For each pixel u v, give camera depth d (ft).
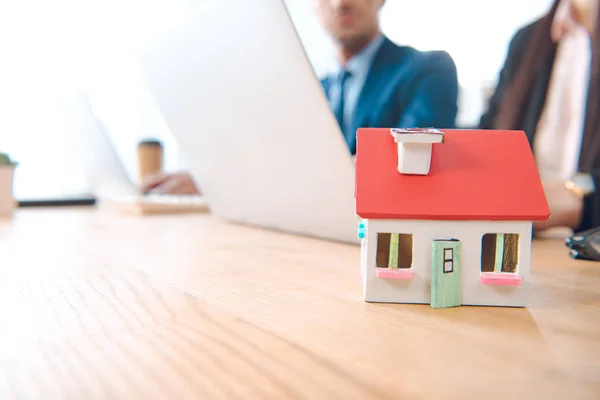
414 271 1.41
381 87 4.60
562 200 3.10
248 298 1.44
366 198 1.41
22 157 5.47
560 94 4.30
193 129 3.24
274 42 2.14
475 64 4.86
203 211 4.57
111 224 3.59
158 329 1.13
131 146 6.36
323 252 2.31
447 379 0.85
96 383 0.81
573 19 4.19
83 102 5.17
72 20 6.03
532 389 0.82
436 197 1.42
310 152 2.34
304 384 0.82
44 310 1.29
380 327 1.17
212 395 0.77
